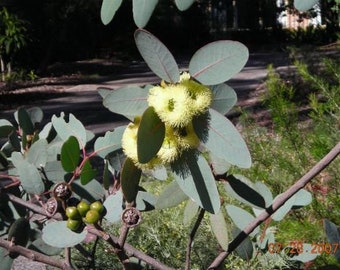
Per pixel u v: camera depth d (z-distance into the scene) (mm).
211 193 456
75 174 586
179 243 912
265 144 1346
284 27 10352
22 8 6578
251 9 10312
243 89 4359
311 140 1391
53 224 542
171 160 447
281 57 7207
